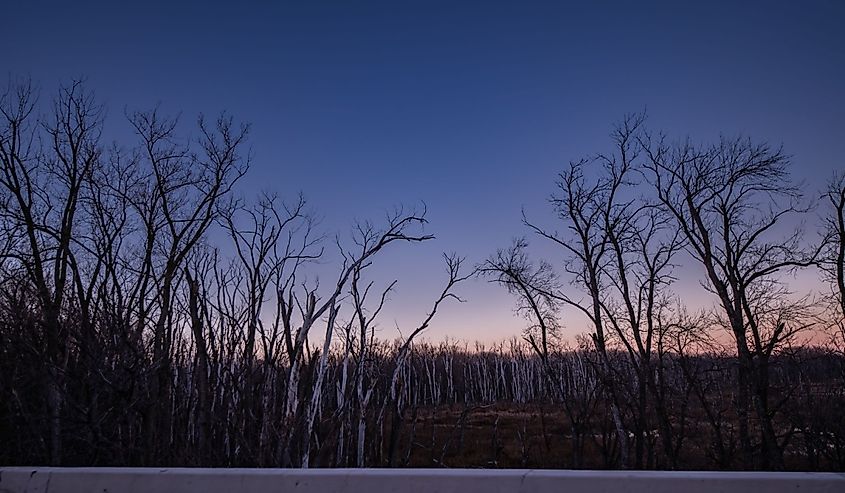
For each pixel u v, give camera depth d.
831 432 19.30
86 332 12.91
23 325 12.14
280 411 12.50
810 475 2.88
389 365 16.16
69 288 15.08
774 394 21.30
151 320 14.19
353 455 14.50
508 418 35.56
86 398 12.80
